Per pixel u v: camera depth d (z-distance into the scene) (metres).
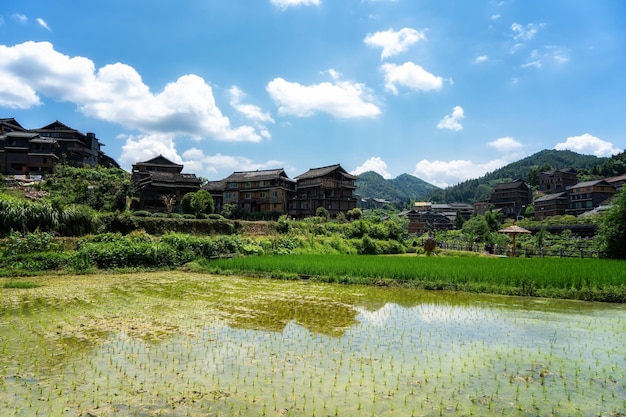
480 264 23.47
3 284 19.19
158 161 78.31
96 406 6.33
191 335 10.53
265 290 18.61
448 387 7.23
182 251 30.02
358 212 66.44
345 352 9.23
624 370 8.20
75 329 11.07
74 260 25.17
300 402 6.53
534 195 111.88
